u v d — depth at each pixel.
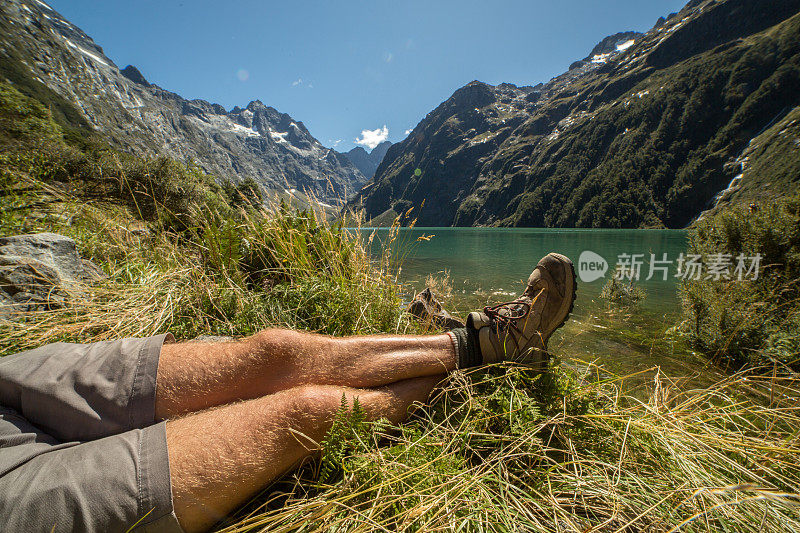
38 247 2.13
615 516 0.96
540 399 1.46
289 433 0.92
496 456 1.17
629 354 3.56
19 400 0.93
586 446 1.33
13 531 0.67
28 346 1.62
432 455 1.13
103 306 2.02
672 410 1.48
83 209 3.96
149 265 2.80
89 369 0.95
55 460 0.77
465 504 0.98
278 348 1.08
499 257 16.44
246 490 0.87
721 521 0.96
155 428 0.86
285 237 2.90
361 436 1.06
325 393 1.02
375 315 2.39
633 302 6.11
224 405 1.00
